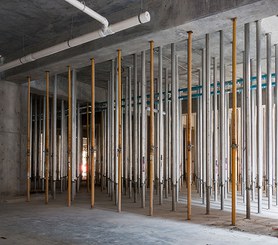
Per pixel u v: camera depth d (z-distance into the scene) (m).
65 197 9.47
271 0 4.90
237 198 8.76
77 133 12.73
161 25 6.05
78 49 7.44
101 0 6.20
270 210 6.92
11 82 9.74
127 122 9.66
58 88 11.09
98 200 8.70
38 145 13.85
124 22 5.61
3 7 6.49
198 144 9.70
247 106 6.10
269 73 7.17
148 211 6.88
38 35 7.94
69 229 5.23
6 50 8.98
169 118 10.27
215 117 8.66
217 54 8.73
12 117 9.67
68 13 6.74
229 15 5.44
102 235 4.82
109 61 9.32
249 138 6.03
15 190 9.55
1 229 5.25
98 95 12.90
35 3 6.32
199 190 9.41
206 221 5.79
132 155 10.16
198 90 10.23
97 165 14.96
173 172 7.07
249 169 5.98
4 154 9.37
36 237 4.73
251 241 4.47
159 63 7.63
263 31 7.02
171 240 4.53
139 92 11.60
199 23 5.74
